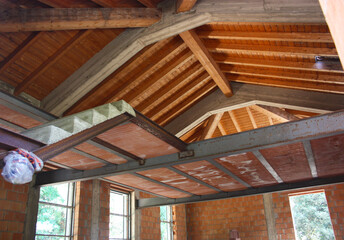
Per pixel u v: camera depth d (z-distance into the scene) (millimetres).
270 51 6520
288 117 8859
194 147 5371
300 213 21953
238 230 12609
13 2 4793
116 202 9953
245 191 8266
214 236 13055
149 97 8203
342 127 4312
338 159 5629
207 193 8664
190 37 6543
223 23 6297
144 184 7453
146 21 5598
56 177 6375
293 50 6258
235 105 8969
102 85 6855
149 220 10867
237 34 6371
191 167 5992
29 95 6332
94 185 8828
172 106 8898
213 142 5234
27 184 6500
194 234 13484
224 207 13203
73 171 6262
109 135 4543
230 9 4945
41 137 3016
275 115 9039
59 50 5793
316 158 5531
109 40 6152
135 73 7172
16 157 2588
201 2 5297
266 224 12117
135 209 10094
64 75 6375
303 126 4590
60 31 5523
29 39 5414
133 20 5449
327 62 6492
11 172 2543
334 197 11008
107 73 6262
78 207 8141
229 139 5098
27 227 6242
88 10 5129
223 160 5570
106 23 5273
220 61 7816
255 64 7332
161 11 5707
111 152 5164
